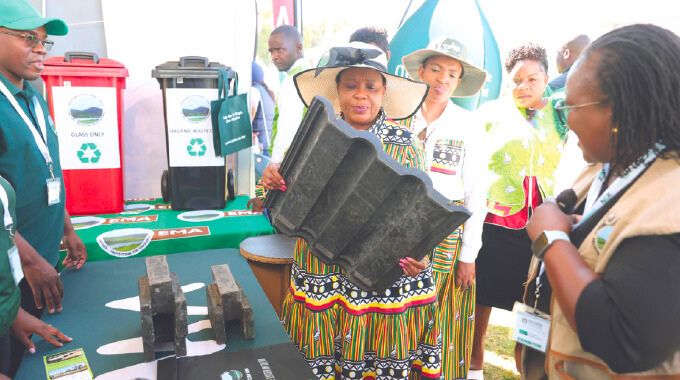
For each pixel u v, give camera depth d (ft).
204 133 7.50
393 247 4.34
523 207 7.90
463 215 3.99
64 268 5.53
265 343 3.81
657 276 2.26
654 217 2.32
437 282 6.56
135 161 8.48
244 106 7.70
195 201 7.79
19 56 4.86
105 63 6.93
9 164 4.85
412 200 4.09
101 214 7.39
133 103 8.18
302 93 5.42
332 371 5.15
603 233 2.60
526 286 3.58
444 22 8.54
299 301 5.06
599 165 3.42
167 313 3.66
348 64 4.61
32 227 5.10
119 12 7.76
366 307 4.98
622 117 2.53
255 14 8.50
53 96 6.70
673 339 2.27
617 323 2.35
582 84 2.65
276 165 4.77
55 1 7.49
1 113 4.75
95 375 3.32
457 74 6.93
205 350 3.68
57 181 5.35
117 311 4.38
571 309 2.54
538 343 3.31
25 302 5.27
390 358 5.04
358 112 4.86
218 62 7.90
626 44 2.51
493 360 9.01
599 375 2.73
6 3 4.80
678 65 2.43
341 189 4.31
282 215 4.75
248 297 4.68
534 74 7.70
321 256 4.71
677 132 2.46
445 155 6.52
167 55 8.14
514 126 7.96
